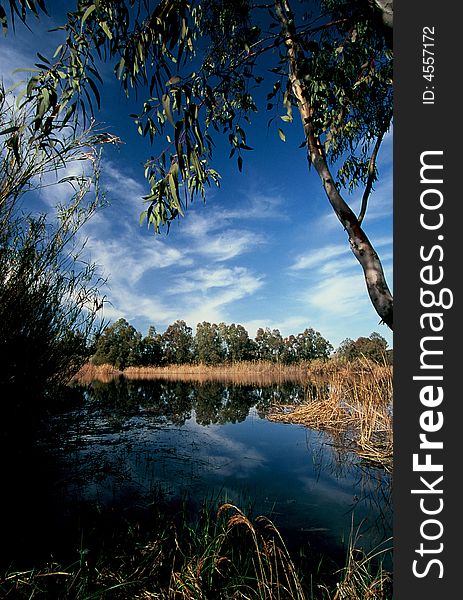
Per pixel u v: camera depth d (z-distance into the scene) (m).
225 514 2.53
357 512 2.78
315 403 7.91
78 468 3.48
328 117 2.31
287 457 4.40
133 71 1.69
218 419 7.22
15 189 2.02
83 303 4.69
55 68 1.46
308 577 1.89
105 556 1.88
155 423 6.31
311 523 2.56
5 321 2.95
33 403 3.77
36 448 3.85
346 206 1.81
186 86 1.49
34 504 2.55
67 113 1.50
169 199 1.88
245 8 2.38
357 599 1.62
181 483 3.26
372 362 6.27
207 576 1.78
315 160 2.00
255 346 51.12
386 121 2.86
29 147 1.89
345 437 5.48
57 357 4.30
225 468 3.86
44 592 1.53
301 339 49.81
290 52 1.95
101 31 1.64
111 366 38.31
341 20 1.68
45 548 1.94
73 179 2.35
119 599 1.61
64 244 3.46
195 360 48.62
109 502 2.70
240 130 2.02
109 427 5.58
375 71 2.52
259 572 1.88
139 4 1.54
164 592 1.68
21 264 2.96
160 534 2.18
